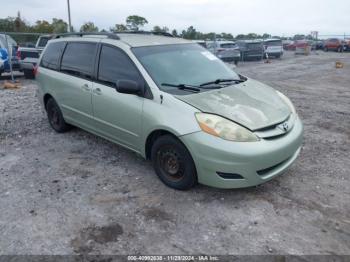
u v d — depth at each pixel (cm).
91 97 477
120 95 430
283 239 307
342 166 456
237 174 344
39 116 720
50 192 392
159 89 391
